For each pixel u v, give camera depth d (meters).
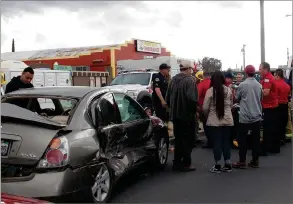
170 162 8.09
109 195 5.12
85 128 4.88
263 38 15.20
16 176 4.31
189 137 7.15
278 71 9.70
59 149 4.36
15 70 14.27
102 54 31.73
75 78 19.75
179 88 6.96
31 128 4.50
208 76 8.80
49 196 4.19
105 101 5.56
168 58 19.69
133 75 15.90
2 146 4.43
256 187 6.12
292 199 5.49
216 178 6.72
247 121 7.36
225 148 7.14
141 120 6.57
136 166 6.00
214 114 7.01
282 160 8.31
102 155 4.96
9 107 4.69
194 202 5.34
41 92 5.49
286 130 10.84
